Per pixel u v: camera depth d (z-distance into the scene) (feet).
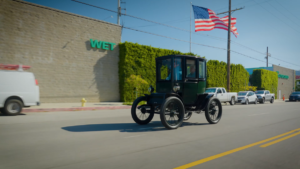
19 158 12.71
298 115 38.86
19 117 31.42
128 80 60.23
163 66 25.04
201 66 26.48
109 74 66.03
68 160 12.44
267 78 137.69
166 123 22.00
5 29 48.67
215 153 14.32
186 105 25.03
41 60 53.42
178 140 17.78
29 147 15.08
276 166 12.12
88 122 27.14
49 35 54.70
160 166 11.73
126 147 15.42
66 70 57.47
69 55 57.98
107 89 65.51
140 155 13.61
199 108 26.21
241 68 111.14
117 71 67.92
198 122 28.43
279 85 164.76
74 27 58.90
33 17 52.29
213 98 26.81
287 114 40.55
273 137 19.60
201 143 16.90
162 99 23.13
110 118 31.42
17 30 50.16
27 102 34.78
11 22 49.37
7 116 32.35
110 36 66.23
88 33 61.57
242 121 29.96
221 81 97.96
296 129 23.97
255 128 24.29
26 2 51.26
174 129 22.81
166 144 16.42
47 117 31.86
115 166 11.60
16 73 34.06
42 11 53.62
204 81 26.73
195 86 25.55
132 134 19.92
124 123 26.61
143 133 20.44
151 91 25.71
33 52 52.24
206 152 14.49
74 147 15.23
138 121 25.16
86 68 61.21
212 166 11.90
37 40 52.85
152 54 72.33
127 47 67.00
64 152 13.98
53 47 55.31
